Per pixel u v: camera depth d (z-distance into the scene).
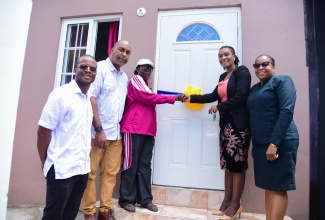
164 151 2.76
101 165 2.33
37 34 3.21
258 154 1.87
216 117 2.68
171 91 2.82
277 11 2.65
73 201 1.78
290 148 1.72
